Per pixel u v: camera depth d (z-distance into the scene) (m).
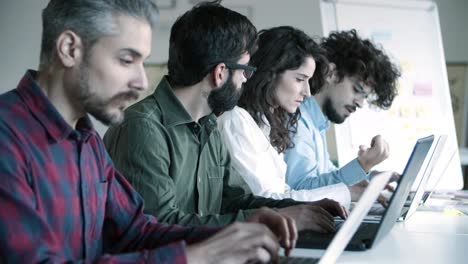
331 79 2.84
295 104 2.38
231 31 1.71
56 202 1.08
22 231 0.96
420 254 1.44
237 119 2.20
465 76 5.56
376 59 2.87
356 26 3.50
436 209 2.28
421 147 1.43
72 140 1.15
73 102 1.14
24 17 5.61
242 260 1.01
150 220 1.38
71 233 1.13
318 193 2.17
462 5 5.54
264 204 1.86
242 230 1.03
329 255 1.07
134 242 1.34
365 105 3.35
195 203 1.78
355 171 2.49
